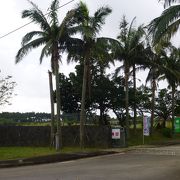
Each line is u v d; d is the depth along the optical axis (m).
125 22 45.91
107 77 51.25
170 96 66.31
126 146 40.22
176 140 52.97
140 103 58.81
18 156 29.45
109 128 39.97
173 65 53.03
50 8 34.88
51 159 26.89
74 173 19.70
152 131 54.28
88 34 34.25
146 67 49.19
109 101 51.62
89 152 32.44
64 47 36.31
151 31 21.94
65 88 51.88
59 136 36.28
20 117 50.50
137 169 21.22
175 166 22.53
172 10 21.61
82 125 38.34
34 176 18.69
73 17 34.81
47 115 49.84
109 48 37.25
